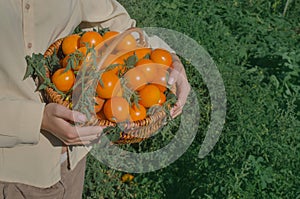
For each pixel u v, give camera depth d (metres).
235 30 5.18
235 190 3.00
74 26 1.83
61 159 1.80
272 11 6.14
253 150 3.37
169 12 4.62
